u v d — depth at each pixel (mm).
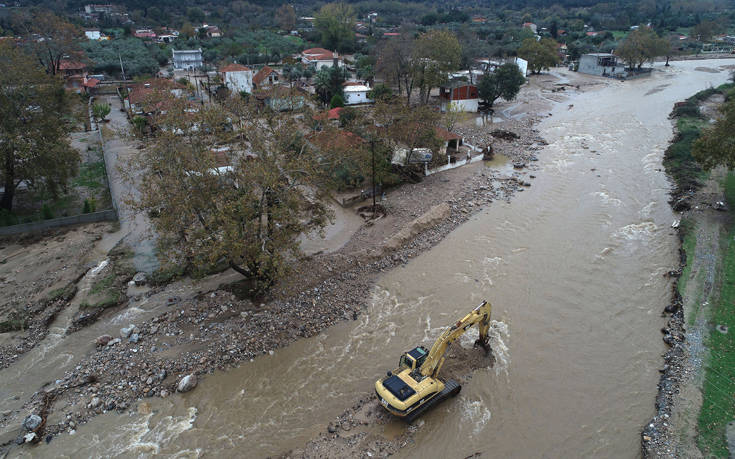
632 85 115750
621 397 27297
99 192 56469
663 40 129000
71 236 46219
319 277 38406
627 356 30406
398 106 60750
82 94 102062
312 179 36438
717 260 38656
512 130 79625
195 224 34094
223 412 26875
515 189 56000
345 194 54438
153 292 37625
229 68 105000
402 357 27188
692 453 23188
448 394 26609
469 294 37000
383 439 24828
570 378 28781
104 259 42344
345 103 93750
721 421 24609
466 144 71938
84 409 27062
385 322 34125
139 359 30469
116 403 27469
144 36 169000
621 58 133875
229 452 24391
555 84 119375
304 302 35719
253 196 32875
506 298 36438
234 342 31797
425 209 50625
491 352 30781
